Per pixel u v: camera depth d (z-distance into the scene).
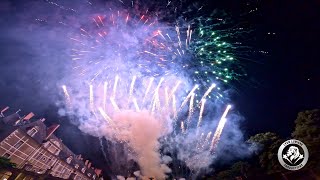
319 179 20.86
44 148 43.31
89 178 55.94
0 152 35.81
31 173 35.22
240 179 25.98
